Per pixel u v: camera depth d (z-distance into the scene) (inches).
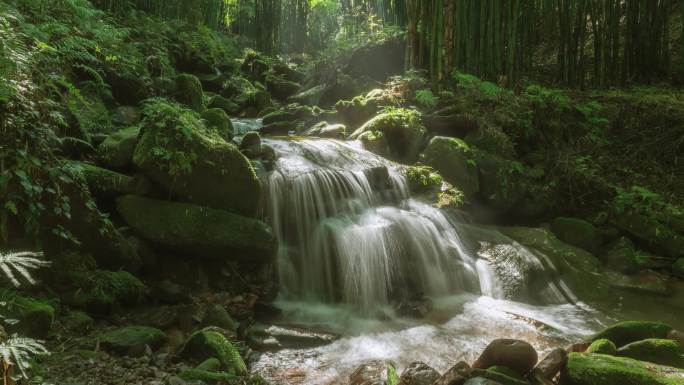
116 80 274.7
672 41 465.7
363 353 176.6
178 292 189.6
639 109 369.7
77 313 166.7
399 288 228.2
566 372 145.5
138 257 191.6
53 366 140.4
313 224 237.3
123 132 217.8
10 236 164.1
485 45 394.9
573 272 257.3
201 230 196.9
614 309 237.3
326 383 155.2
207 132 221.3
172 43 431.5
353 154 283.9
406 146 322.3
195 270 203.3
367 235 229.3
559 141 352.8
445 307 223.1
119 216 199.8
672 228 290.4
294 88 450.9
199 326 178.2
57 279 170.7
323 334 185.2
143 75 308.8
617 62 425.4
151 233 192.7
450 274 242.5
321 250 227.6
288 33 590.2
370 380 144.0
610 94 393.1
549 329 203.3
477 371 139.6
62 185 173.5
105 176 196.7
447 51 390.9
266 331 183.2
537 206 317.7
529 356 145.4
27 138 167.5
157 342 163.8
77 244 177.2
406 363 170.9
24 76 171.9
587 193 322.0
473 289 243.4
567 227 292.4
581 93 401.7
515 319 212.1
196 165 201.5
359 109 352.5
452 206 282.0
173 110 208.1
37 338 147.8
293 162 259.1
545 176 330.3
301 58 568.7
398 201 274.8
